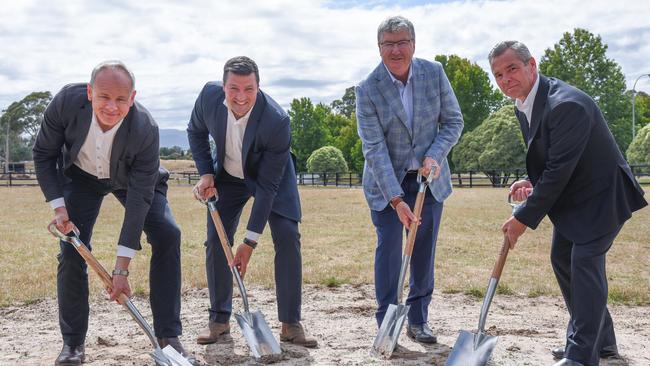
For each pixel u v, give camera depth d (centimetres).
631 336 465
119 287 365
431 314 546
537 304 582
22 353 427
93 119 367
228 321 457
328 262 801
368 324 507
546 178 350
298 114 6819
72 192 395
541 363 393
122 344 446
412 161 448
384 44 426
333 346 436
